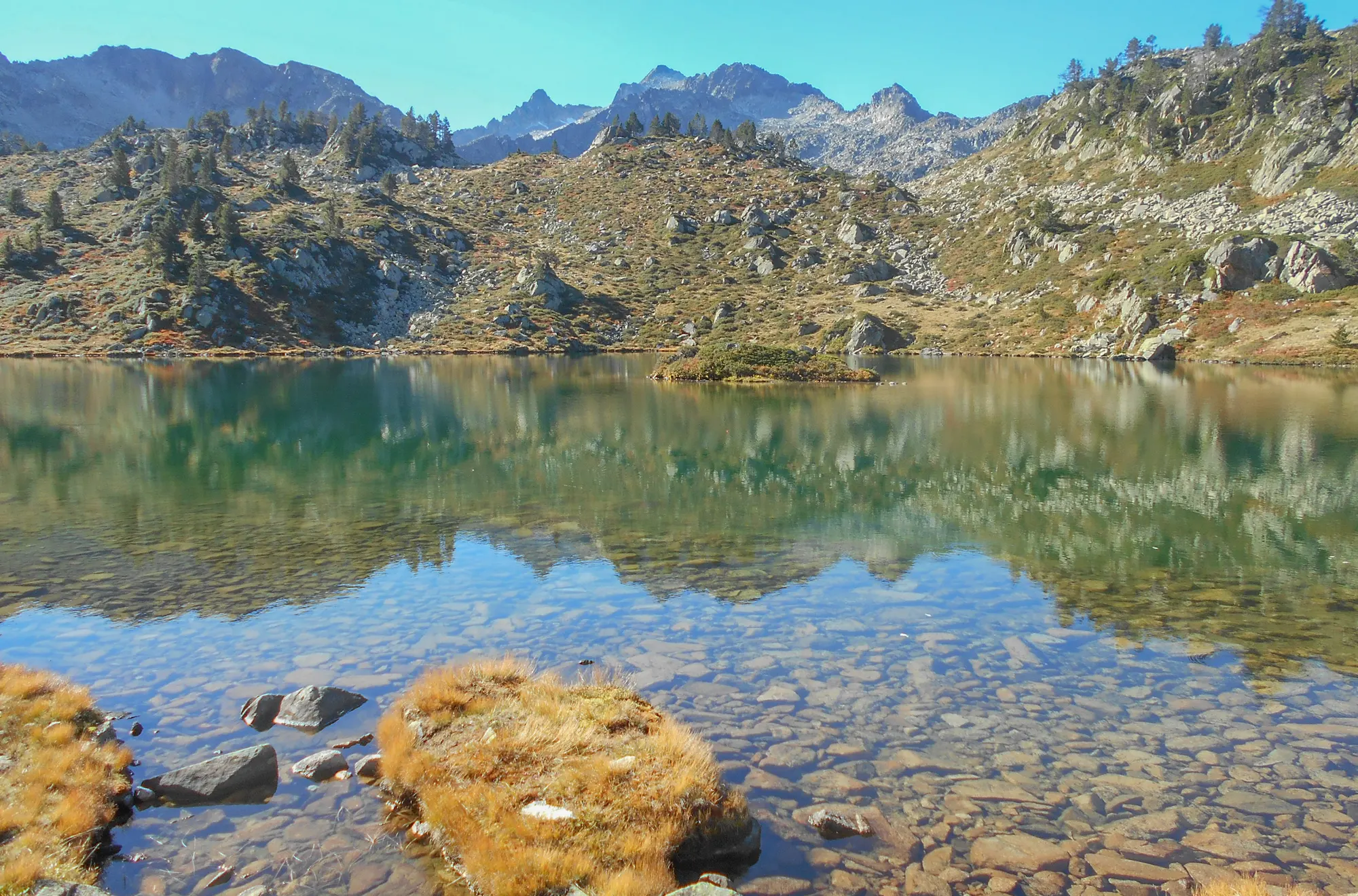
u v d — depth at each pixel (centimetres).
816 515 2209
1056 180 18400
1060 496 2473
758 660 1190
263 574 1648
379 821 780
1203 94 17525
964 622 1373
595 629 1328
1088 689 1094
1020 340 11300
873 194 19362
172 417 4538
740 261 16538
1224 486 2600
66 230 13738
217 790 817
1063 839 740
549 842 704
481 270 15738
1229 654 1224
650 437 3809
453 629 1327
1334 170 12706
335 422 4350
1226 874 685
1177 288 10625
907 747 920
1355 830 752
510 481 2705
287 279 12725
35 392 5831
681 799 747
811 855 714
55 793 789
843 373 7325
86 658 1204
